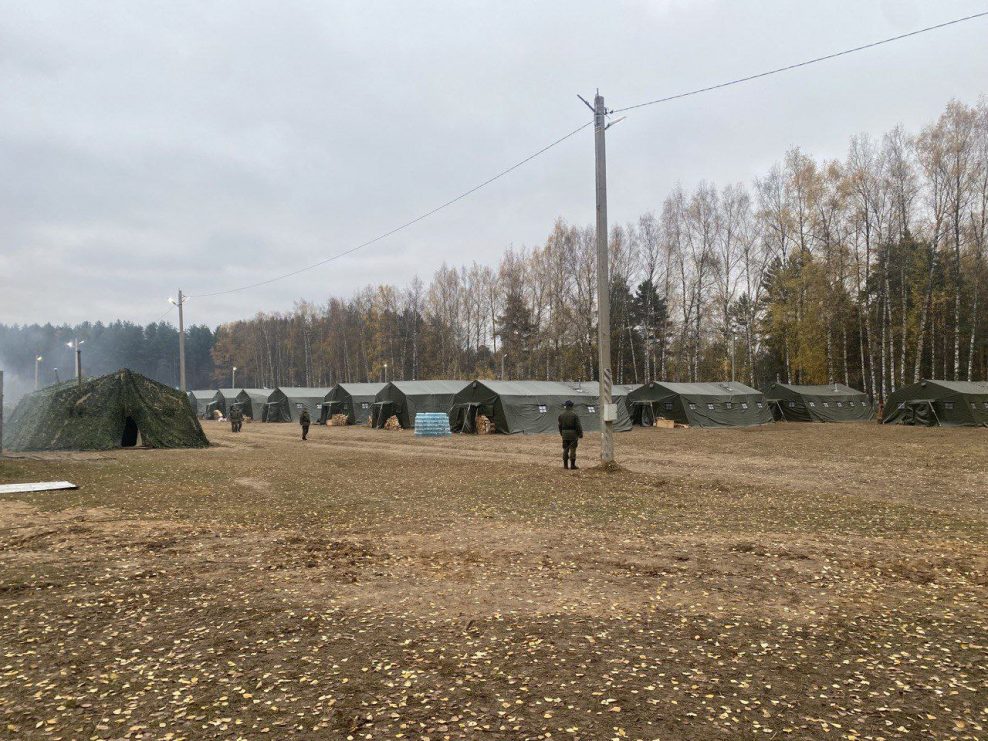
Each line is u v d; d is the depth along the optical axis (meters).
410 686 4.32
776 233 49.03
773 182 49.16
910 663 4.64
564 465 17.66
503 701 4.09
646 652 4.88
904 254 43.41
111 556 8.03
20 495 13.09
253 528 9.74
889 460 19.55
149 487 14.25
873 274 46.09
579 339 59.53
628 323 62.06
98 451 25.14
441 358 75.06
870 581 6.79
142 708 4.03
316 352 101.25
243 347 118.56
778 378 60.97
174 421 28.41
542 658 4.77
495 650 4.94
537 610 5.90
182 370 44.38
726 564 7.51
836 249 45.25
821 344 48.22
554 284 60.84
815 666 4.60
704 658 4.75
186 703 4.10
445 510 11.22
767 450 23.45
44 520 10.39
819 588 6.55
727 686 4.27
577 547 8.40
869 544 8.51
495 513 10.90
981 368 52.47
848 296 46.22
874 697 4.10
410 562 7.68
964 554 7.95
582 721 3.82
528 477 15.71
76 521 10.32
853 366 55.53
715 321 55.66
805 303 48.12
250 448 27.02
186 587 6.70
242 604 6.13
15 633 5.37
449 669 4.59
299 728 3.77
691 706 3.99
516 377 72.50
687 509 11.23
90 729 3.76
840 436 29.86
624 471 16.41
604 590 6.51
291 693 4.23
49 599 6.30
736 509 11.22
